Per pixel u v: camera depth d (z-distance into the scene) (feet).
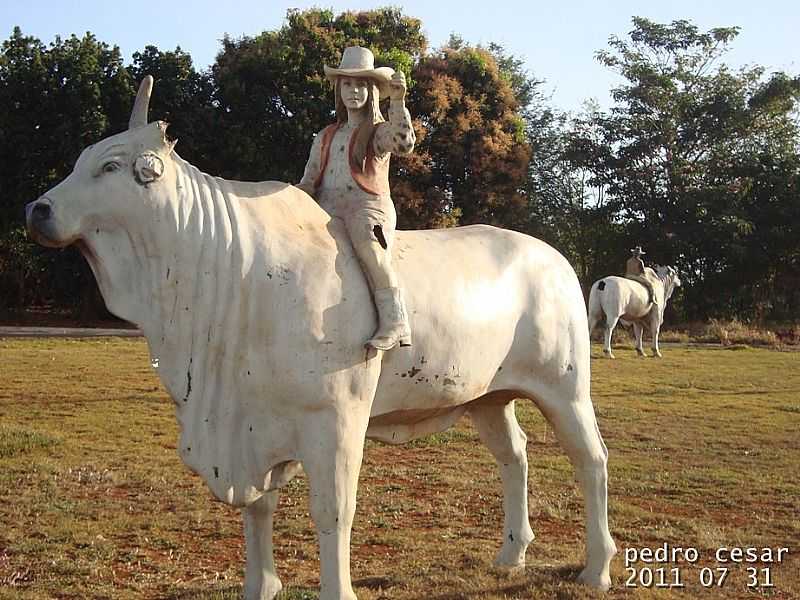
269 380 14.46
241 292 14.42
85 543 20.83
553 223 132.57
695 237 116.37
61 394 44.19
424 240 17.26
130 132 14.52
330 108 92.22
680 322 118.32
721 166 122.72
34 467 28.50
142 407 41.09
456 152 100.37
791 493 27.12
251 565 16.76
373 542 21.44
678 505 25.68
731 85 127.54
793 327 108.37
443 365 16.31
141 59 92.32
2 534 21.43
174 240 14.28
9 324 93.04
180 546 21.04
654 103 125.49
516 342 17.78
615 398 47.16
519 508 19.43
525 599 17.26
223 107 94.89
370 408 15.46
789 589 18.61
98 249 14.32
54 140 87.45
